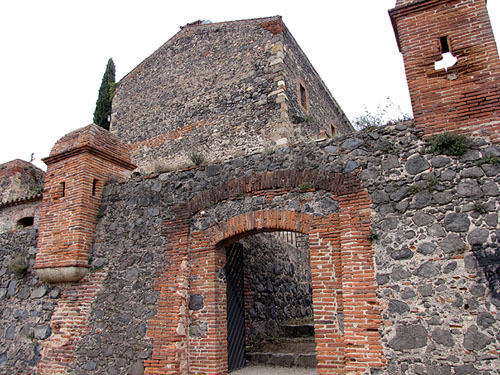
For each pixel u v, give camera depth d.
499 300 5.27
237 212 7.47
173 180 8.45
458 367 5.27
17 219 12.92
